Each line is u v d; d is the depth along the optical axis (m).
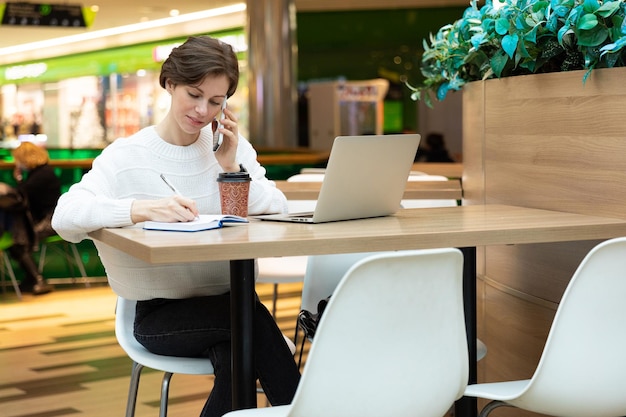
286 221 2.48
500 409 3.20
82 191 2.50
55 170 8.53
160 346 2.53
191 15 15.34
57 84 17.72
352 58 17.06
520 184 3.02
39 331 6.20
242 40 15.34
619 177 2.56
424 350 1.96
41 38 16.70
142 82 16.72
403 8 15.29
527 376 3.02
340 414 1.89
